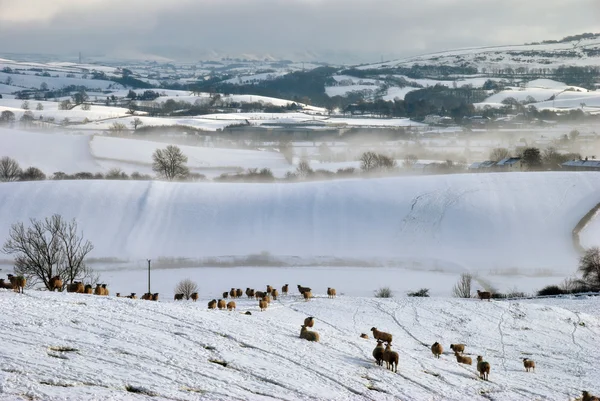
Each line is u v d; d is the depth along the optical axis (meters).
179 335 38.81
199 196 148.50
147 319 41.16
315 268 118.00
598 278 103.38
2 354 31.33
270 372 35.56
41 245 90.44
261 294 73.00
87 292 51.66
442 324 61.84
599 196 142.12
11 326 35.47
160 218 140.25
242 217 140.12
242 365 35.81
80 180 154.62
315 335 43.56
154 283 105.69
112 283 105.62
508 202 139.75
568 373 49.34
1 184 152.00
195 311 45.62
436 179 153.38
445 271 115.94
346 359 40.91
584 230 129.50
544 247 124.56
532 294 99.19
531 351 55.53
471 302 70.69
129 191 149.38
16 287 44.62
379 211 138.75
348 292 100.50
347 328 57.03
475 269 116.31
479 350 54.62
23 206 141.75
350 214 138.62
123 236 132.62
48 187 149.50
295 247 128.25
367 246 127.56
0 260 114.31
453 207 137.88
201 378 32.88
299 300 69.88
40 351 32.50
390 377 38.91
